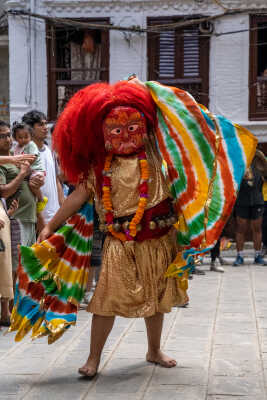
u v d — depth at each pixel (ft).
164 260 13.32
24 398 11.86
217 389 12.14
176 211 13.82
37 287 13.55
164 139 13.53
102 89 13.24
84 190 13.41
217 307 21.54
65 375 13.33
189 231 13.55
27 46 47.83
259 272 31.55
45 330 13.23
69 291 13.32
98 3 47.39
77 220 13.55
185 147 13.55
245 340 16.37
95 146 13.19
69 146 13.29
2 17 50.75
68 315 13.28
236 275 30.45
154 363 14.06
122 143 12.85
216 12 46.88
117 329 17.97
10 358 14.82
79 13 47.70
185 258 13.29
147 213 13.10
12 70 48.11
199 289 25.91
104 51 47.93
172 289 13.43
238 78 47.34
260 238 34.99
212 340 16.40
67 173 13.48
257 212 34.42
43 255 13.30
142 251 13.08
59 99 48.37
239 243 34.76
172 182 13.65
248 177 33.76
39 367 13.99
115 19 47.52
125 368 13.75
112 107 12.91
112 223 13.08
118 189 13.08
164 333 17.34
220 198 13.62
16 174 19.48
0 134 18.98
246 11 45.44
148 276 13.04
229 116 47.67
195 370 13.51
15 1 47.73
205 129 13.55
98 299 13.00
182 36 47.47
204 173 13.65
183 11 47.03
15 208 19.16
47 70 48.06
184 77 47.88
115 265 12.96
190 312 20.63
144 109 13.14
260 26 47.21
